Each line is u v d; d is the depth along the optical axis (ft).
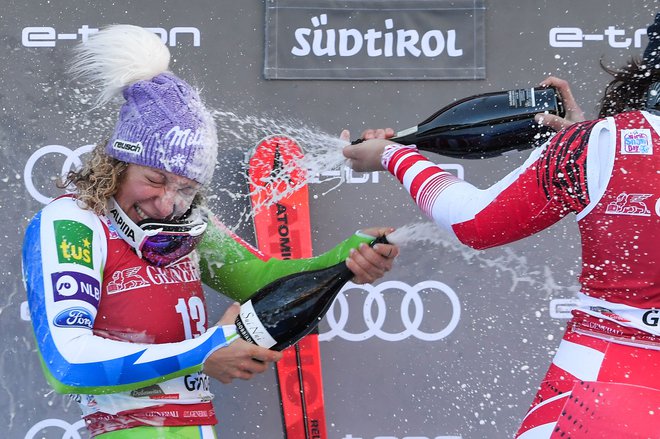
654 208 14.37
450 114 20.34
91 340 16.46
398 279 28.19
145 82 17.42
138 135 17.03
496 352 28.27
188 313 18.34
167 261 17.89
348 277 18.90
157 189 17.26
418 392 28.19
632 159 14.51
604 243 14.89
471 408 28.19
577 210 15.08
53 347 16.34
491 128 19.92
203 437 18.20
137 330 17.62
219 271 20.51
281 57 28.14
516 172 15.57
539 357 28.25
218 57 28.19
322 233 28.19
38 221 17.48
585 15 28.30
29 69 28.04
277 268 20.39
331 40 28.14
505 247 28.37
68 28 28.09
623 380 14.58
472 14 28.14
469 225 15.85
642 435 14.21
